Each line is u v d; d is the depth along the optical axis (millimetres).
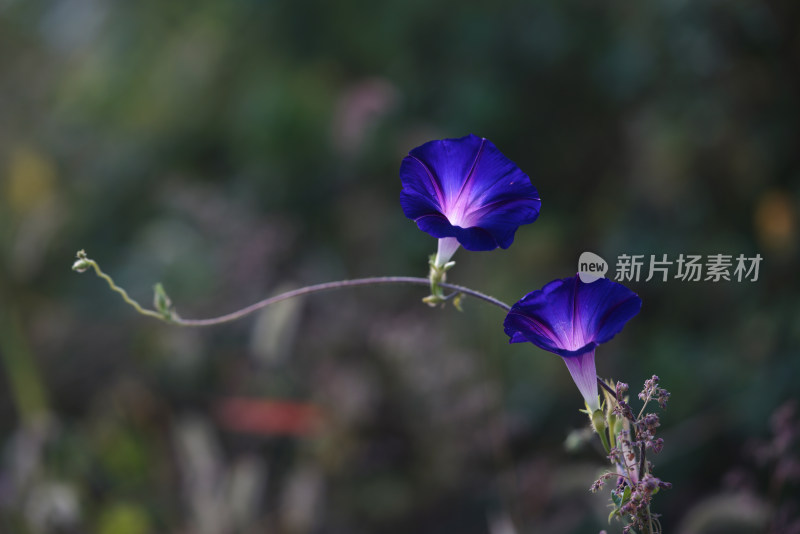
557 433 4449
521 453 4402
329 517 4359
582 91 6312
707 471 4316
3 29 8805
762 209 5180
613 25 6211
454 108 6348
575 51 6262
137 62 7984
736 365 4688
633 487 1555
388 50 6871
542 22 6316
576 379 1613
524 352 4836
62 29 8750
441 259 1791
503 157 1695
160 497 4402
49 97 8695
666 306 5227
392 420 4543
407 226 6078
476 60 6461
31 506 4055
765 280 5020
